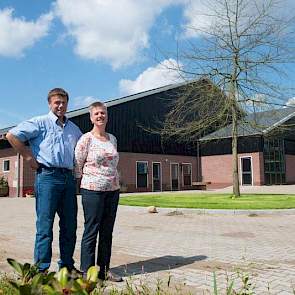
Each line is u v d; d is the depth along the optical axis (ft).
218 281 15.20
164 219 38.06
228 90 58.08
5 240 25.04
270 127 61.67
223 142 108.27
